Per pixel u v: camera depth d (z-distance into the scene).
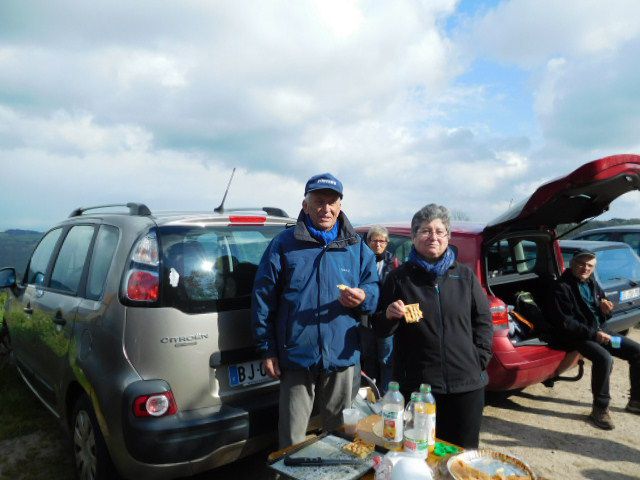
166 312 2.43
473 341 2.57
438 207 2.53
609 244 6.29
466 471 1.76
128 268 2.54
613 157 3.15
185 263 2.57
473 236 3.97
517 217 3.63
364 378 3.28
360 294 2.42
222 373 2.57
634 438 3.75
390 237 5.28
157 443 2.27
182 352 2.43
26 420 3.92
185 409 2.42
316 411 2.85
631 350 4.02
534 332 4.20
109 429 2.39
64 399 2.97
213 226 2.82
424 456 1.92
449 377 2.44
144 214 2.90
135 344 2.41
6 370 4.88
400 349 2.58
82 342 2.74
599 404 3.91
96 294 2.77
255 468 3.19
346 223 2.68
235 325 2.64
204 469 2.43
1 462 3.29
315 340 2.46
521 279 4.58
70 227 3.66
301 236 2.52
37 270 3.98
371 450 2.02
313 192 2.53
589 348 3.94
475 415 2.49
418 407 2.01
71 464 3.25
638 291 5.95
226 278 2.71
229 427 2.45
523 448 3.58
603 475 3.21
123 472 2.40
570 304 4.00
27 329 3.76
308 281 2.50
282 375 2.53
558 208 3.92
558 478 3.17
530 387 4.84
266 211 3.66
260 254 3.00
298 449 2.06
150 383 2.35
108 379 2.43
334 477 1.80
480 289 2.59
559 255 4.68
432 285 2.50
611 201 3.96
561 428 3.92
